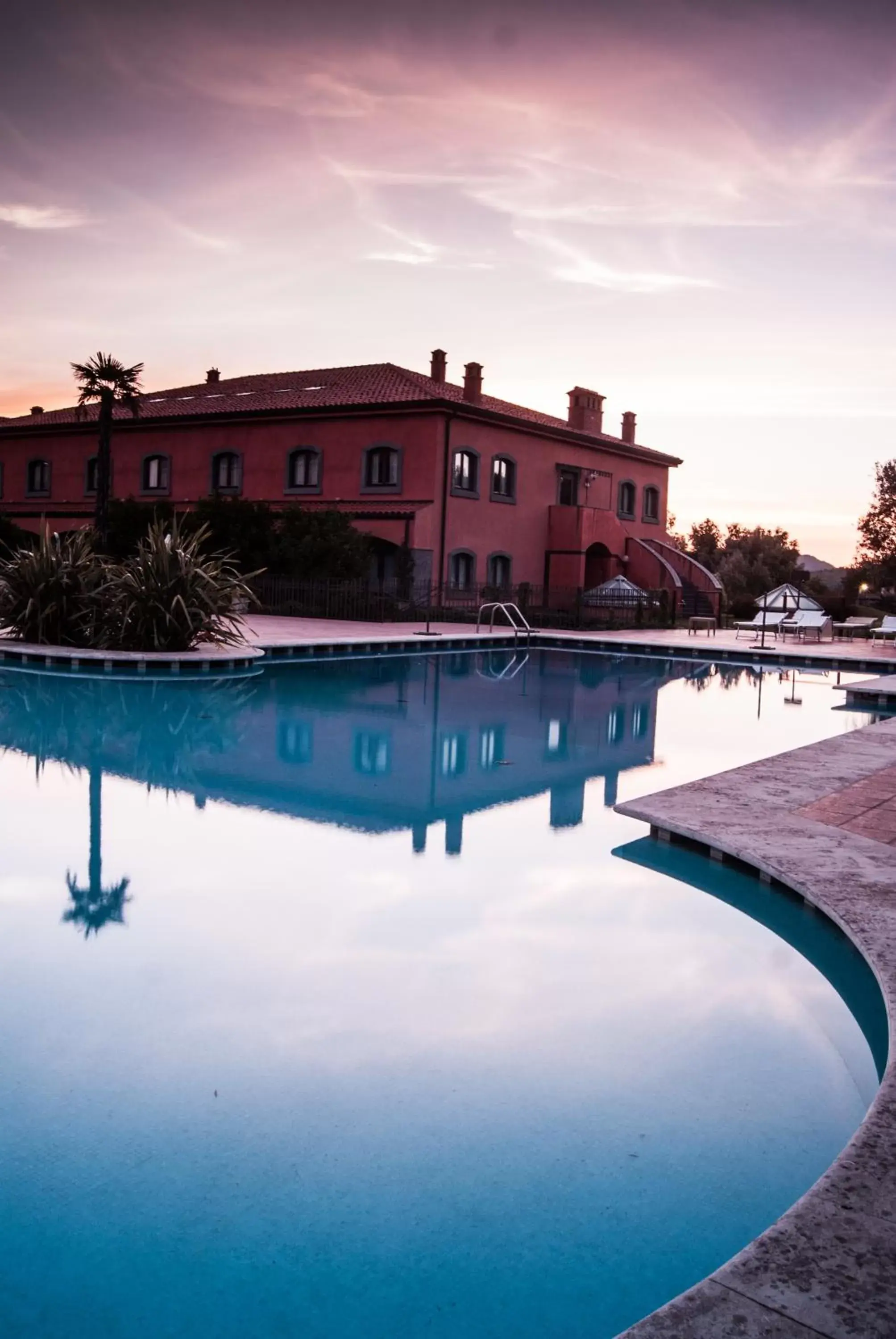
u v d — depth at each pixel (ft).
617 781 31.22
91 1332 8.32
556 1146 11.16
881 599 147.74
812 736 41.24
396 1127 11.43
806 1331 7.14
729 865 21.90
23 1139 11.01
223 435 113.09
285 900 19.01
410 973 15.79
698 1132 11.53
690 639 89.71
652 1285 9.02
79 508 124.16
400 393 103.91
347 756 34.01
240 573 97.25
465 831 24.43
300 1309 8.63
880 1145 9.82
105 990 14.87
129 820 24.62
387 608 93.35
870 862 19.94
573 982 15.62
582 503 122.42
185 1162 10.66
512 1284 8.98
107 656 54.24
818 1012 14.88
